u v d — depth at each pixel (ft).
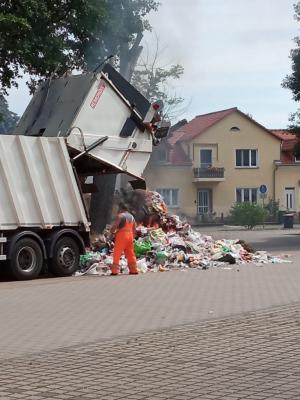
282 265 57.57
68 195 51.06
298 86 109.09
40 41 65.46
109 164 54.39
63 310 34.81
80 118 52.70
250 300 37.55
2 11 62.28
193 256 56.90
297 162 208.95
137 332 28.99
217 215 201.87
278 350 25.31
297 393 19.60
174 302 37.01
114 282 46.19
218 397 19.30
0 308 35.63
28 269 48.62
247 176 206.18
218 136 204.13
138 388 20.43
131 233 51.37
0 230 47.21
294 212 205.67
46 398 19.47
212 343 26.68
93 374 22.17
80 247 52.16
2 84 71.20
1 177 47.34
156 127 56.70
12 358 24.57
